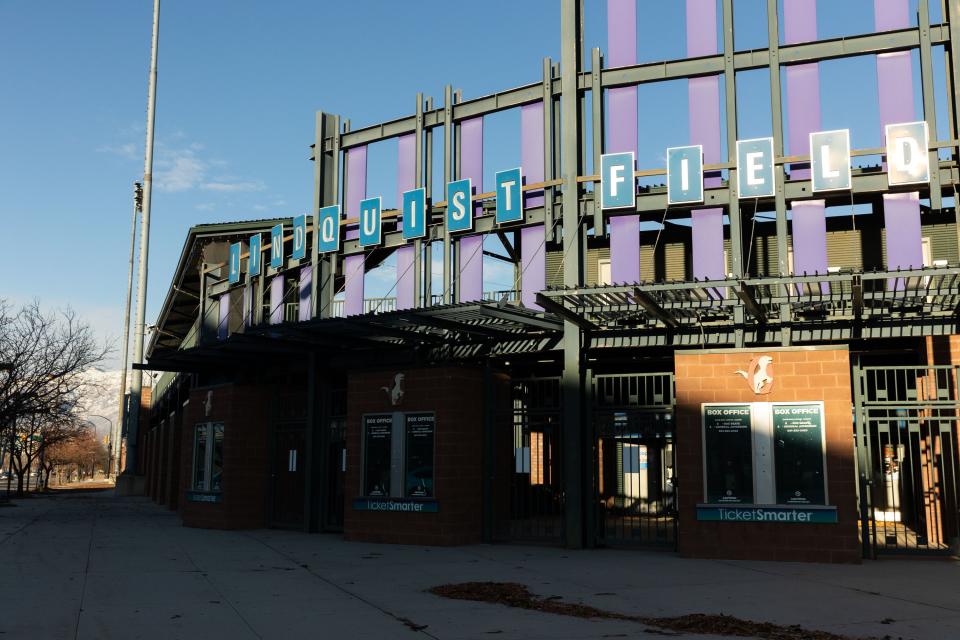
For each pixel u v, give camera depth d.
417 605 9.22
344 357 18.81
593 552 14.38
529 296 16.38
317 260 19.61
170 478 29.11
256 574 11.75
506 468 16.80
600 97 16.17
